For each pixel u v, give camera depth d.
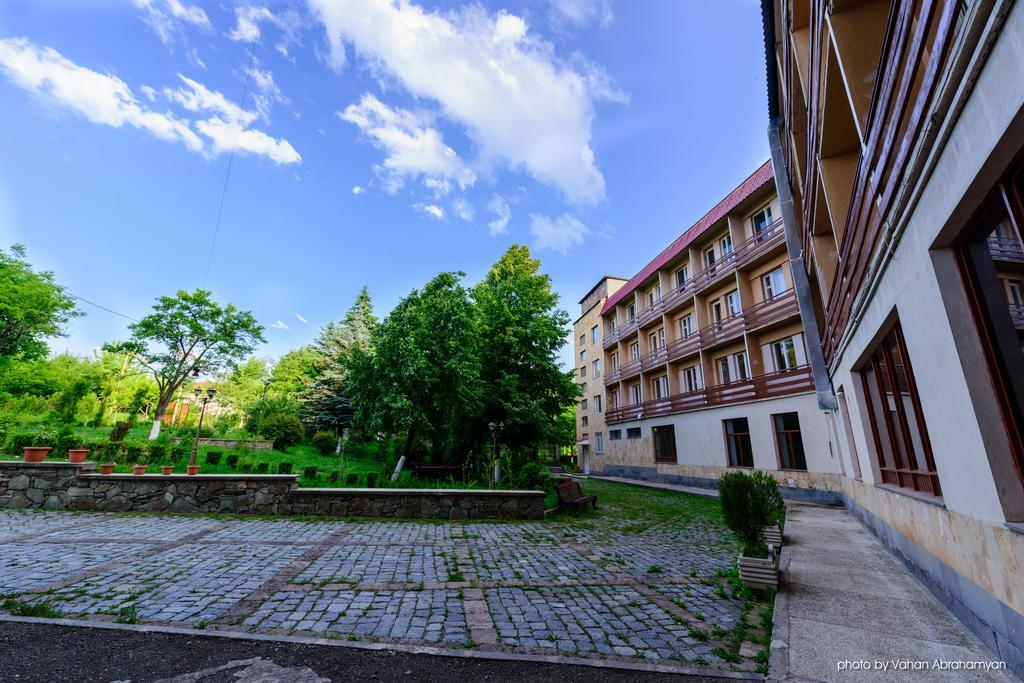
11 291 23.77
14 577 4.71
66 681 2.71
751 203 19.59
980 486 3.39
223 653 3.19
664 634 3.79
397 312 15.82
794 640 3.67
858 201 5.62
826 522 10.31
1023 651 2.91
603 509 12.66
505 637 3.63
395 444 19.27
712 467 20.14
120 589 4.46
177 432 24.52
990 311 3.33
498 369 18.08
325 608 4.17
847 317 7.57
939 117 3.08
